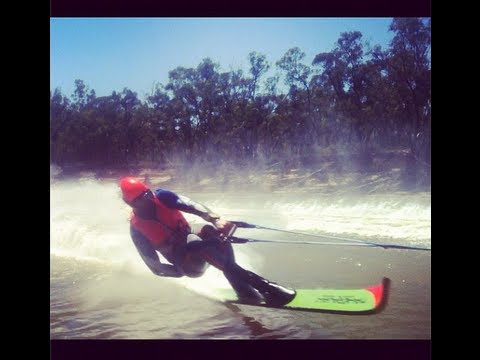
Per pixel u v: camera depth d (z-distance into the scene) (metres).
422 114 20.78
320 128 26.75
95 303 5.88
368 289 5.45
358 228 11.04
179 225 5.52
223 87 33.16
